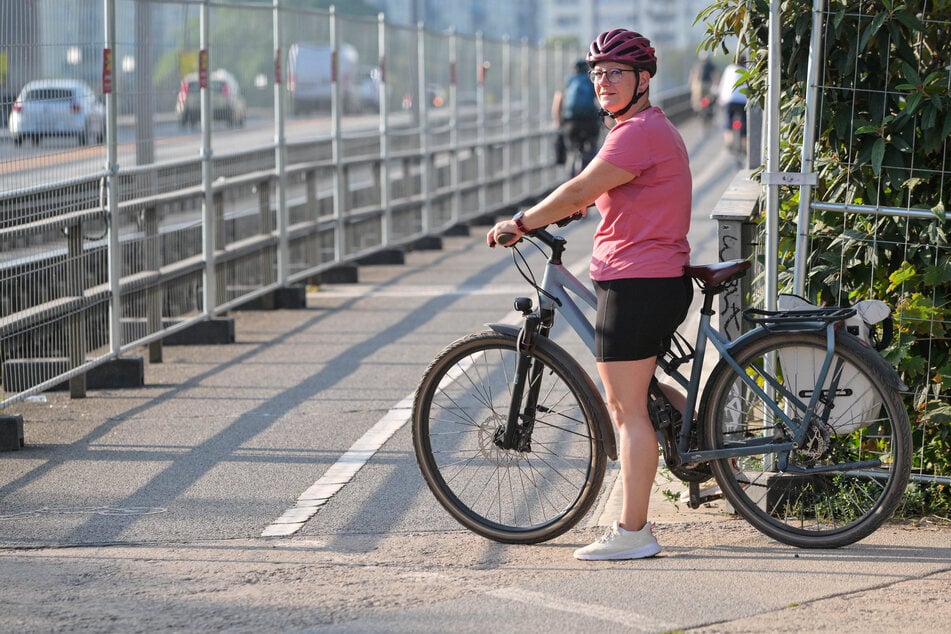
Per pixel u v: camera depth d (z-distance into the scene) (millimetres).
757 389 15250
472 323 33062
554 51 75062
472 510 16312
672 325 15000
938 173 16422
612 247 14906
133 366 26281
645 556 15188
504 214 61844
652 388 15609
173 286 29531
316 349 30109
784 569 14641
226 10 32500
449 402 17594
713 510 17312
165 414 23859
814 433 15078
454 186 54469
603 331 14977
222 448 21250
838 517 16109
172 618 13367
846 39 16188
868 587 13961
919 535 15828
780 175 15969
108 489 18953
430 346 30078
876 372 14852
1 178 22203
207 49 31172
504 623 13078
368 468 19859
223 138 32406
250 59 34281
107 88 25984
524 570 14961
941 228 16172
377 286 40250
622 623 13023
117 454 21016
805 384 15250
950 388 16516
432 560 15469
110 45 26047
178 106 29750
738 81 17312
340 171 41156
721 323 17594
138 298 27703
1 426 21234
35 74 23234
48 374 23797
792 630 12734
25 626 13172
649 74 14867
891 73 16297
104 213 25891
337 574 14875
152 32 28266
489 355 16719
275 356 29406
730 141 81750
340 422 22938
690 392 15422
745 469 16328
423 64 49656
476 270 43469
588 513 17328
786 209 17000
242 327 33406
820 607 13367
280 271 36094
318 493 18547
